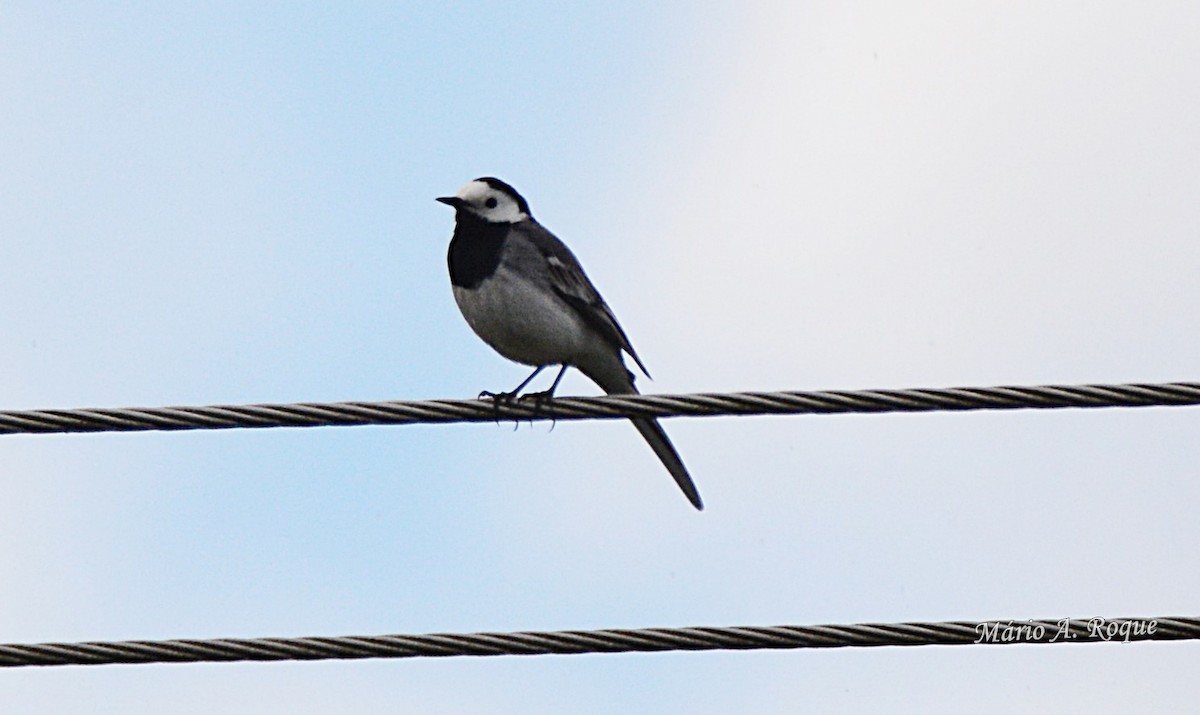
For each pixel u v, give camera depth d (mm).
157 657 11039
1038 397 12047
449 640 11117
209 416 12250
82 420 12109
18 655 10953
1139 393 11938
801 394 12344
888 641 11039
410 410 12586
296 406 12359
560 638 11086
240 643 11102
